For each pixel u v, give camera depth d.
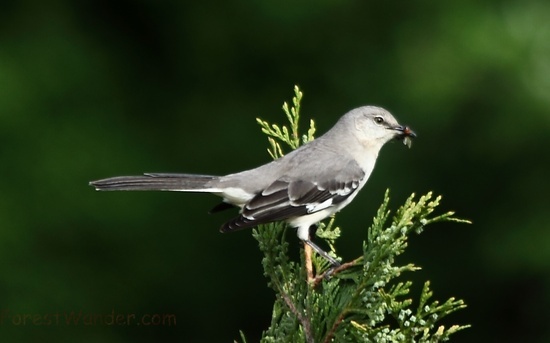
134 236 15.04
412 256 14.95
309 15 16.11
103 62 16.42
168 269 15.12
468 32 15.06
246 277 15.39
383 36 16.11
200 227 15.31
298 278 6.09
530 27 14.90
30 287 14.40
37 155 15.03
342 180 7.38
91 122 15.70
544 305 14.43
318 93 16.36
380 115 7.85
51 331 14.40
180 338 15.12
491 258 14.60
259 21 16.34
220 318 15.27
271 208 7.07
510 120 14.69
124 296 14.88
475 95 14.96
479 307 14.77
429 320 5.43
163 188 7.08
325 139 7.71
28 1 16.47
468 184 15.09
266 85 16.64
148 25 16.91
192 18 16.78
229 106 16.59
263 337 6.01
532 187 14.76
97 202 14.96
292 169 7.25
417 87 15.15
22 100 15.34
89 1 16.81
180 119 16.50
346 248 14.84
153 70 16.77
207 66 16.78
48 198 14.81
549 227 14.47
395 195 15.09
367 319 5.68
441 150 15.16
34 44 16.02
